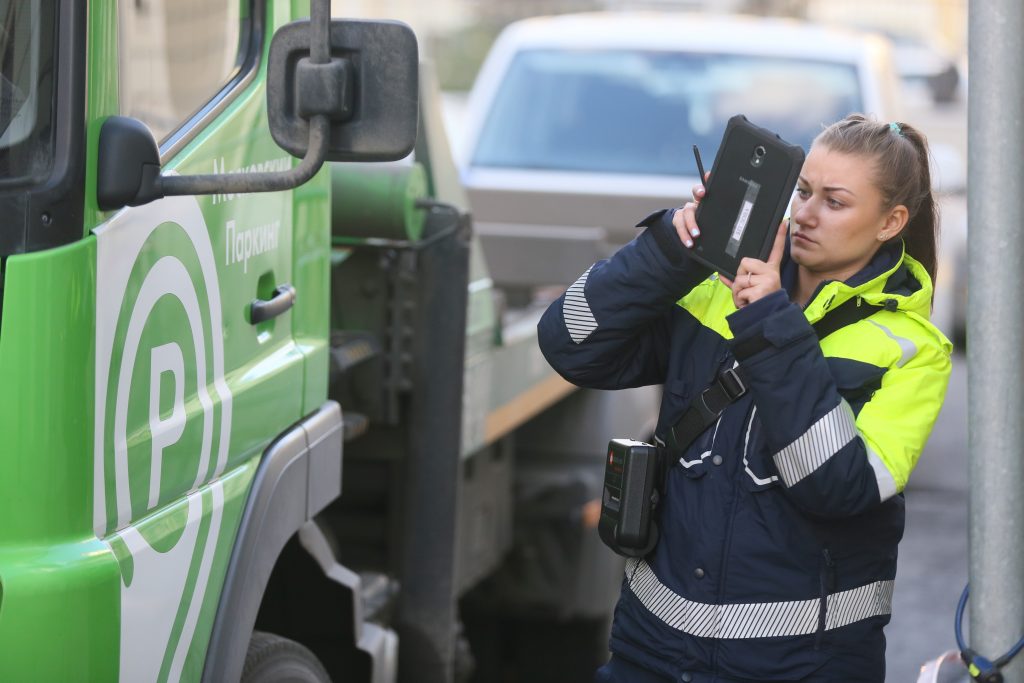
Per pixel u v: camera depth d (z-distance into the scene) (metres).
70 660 3.34
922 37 38.19
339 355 5.54
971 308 4.02
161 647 3.80
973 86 3.97
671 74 11.07
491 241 8.02
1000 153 3.94
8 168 3.33
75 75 3.35
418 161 6.29
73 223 3.35
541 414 7.91
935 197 3.92
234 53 4.46
